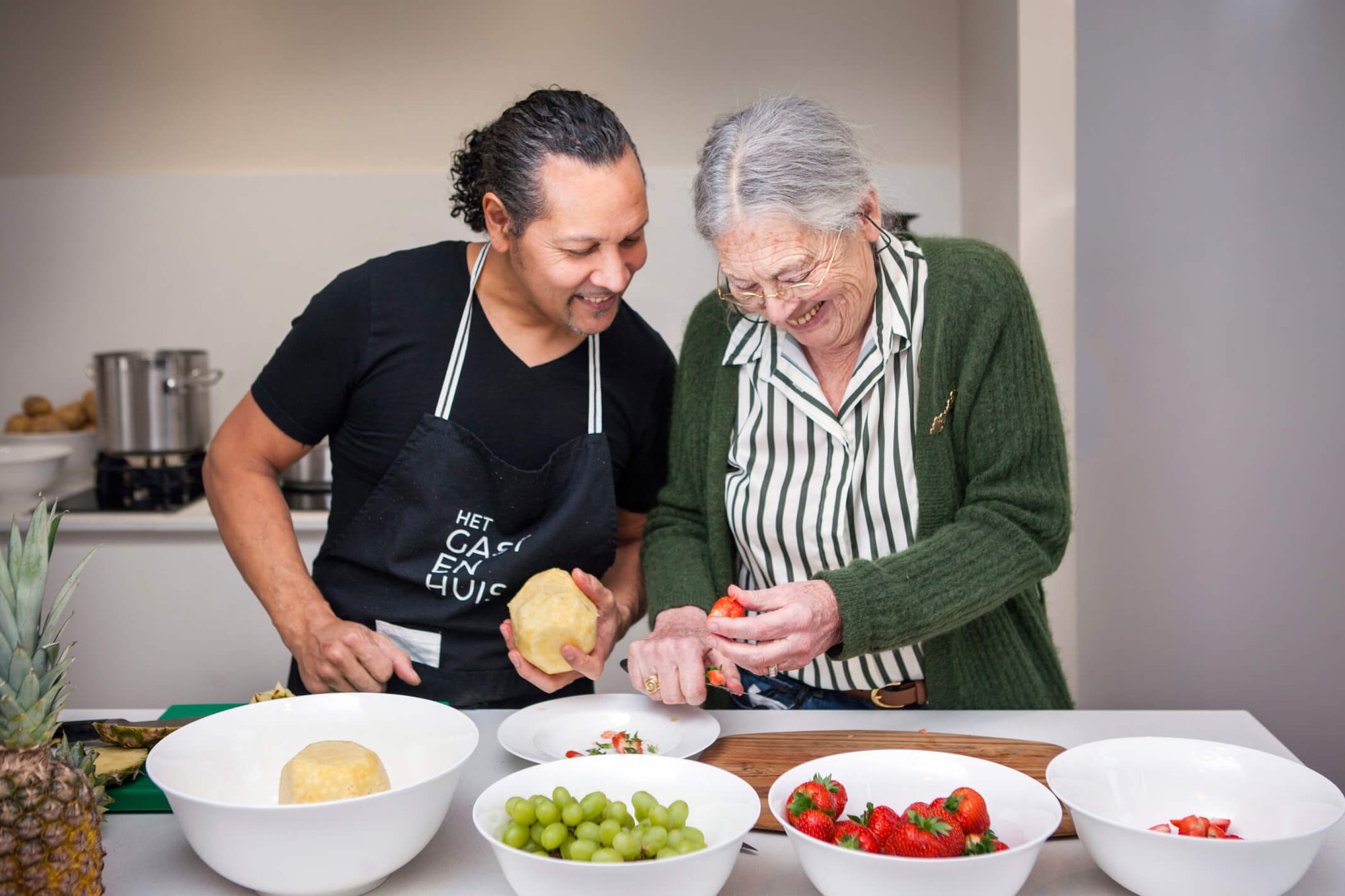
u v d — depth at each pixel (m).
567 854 1.01
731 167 1.35
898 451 1.55
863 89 3.41
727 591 1.68
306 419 1.73
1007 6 2.90
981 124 3.18
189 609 3.03
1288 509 3.07
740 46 3.39
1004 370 1.50
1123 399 3.09
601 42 3.39
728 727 1.51
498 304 1.69
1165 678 3.17
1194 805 1.16
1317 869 1.10
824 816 1.05
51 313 3.46
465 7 3.38
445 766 1.22
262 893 1.06
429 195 3.42
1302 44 2.92
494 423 1.69
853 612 1.35
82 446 3.35
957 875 0.96
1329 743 3.12
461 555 1.69
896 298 1.52
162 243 3.44
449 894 1.09
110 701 3.04
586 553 1.73
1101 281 3.05
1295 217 2.98
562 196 1.41
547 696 1.77
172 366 3.12
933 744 1.40
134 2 3.37
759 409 1.63
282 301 3.45
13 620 1.00
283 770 1.12
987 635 1.61
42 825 0.93
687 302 3.46
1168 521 3.11
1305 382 3.02
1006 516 1.47
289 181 3.41
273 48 3.38
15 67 3.38
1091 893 1.08
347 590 1.74
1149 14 2.96
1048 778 1.15
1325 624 3.09
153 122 3.41
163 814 1.27
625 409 1.78
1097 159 3.01
